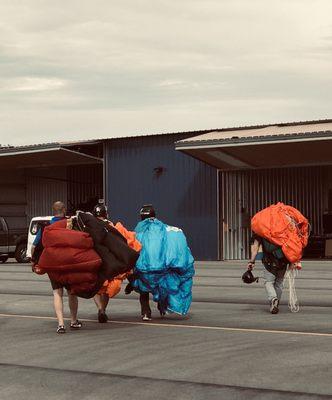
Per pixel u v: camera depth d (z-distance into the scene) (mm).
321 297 16438
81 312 14086
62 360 8977
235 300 16016
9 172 46344
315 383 7586
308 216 40250
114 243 11352
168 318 12969
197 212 38406
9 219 46125
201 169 38406
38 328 11828
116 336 10867
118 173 40969
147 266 12234
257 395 7102
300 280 21922
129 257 11352
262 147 33469
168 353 9352
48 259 11156
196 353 9320
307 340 10289
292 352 9320
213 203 37969
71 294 11492
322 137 31500
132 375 8055
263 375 7973
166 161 39500
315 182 41062
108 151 41281
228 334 10906
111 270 11258
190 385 7551
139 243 12227
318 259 37031
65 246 11148
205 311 13945
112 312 14055
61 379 7910
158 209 39625
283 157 35375
